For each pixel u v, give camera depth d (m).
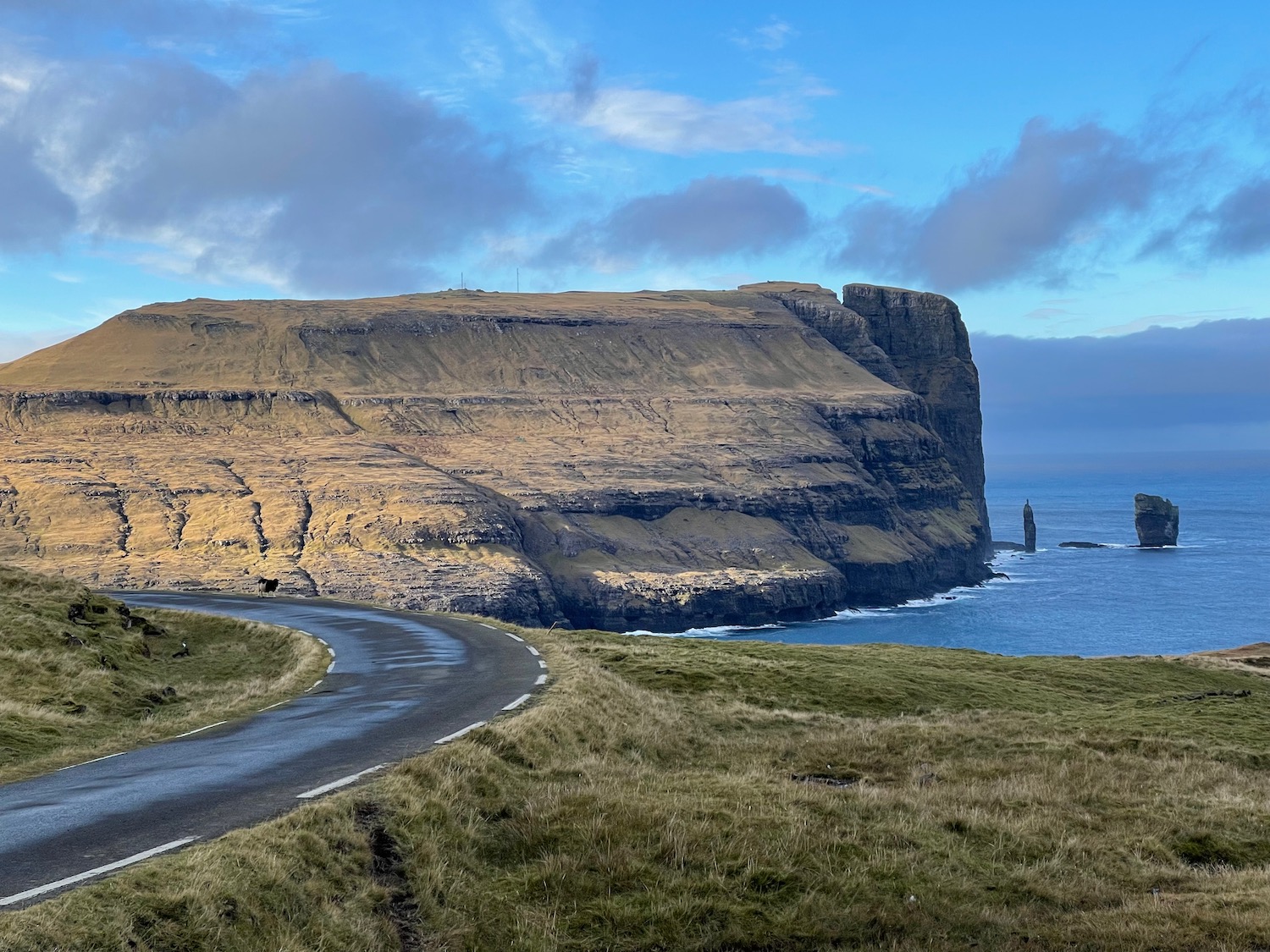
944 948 15.30
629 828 17.94
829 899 16.28
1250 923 15.99
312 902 13.72
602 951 14.84
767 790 20.75
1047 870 18.45
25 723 25.69
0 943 10.38
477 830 17.58
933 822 20.05
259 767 19.70
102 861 13.35
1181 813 21.95
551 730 23.42
